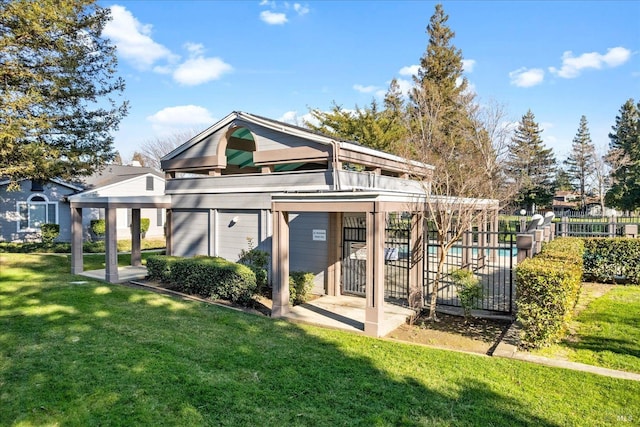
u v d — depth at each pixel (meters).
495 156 23.95
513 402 4.46
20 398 4.50
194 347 6.25
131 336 6.75
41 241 21.70
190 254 13.81
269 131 11.55
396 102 31.30
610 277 10.93
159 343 6.38
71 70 14.69
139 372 5.21
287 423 4.05
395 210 8.06
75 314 8.09
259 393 4.70
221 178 12.73
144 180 26.14
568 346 6.27
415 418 4.13
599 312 7.89
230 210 12.65
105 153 17.02
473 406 4.37
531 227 12.90
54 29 13.89
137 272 13.71
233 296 9.55
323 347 6.41
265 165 11.72
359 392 4.74
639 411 4.21
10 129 12.80
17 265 14.83
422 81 30.28
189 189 13.66
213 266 9.99
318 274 10.86
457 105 27.06
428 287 10.59
